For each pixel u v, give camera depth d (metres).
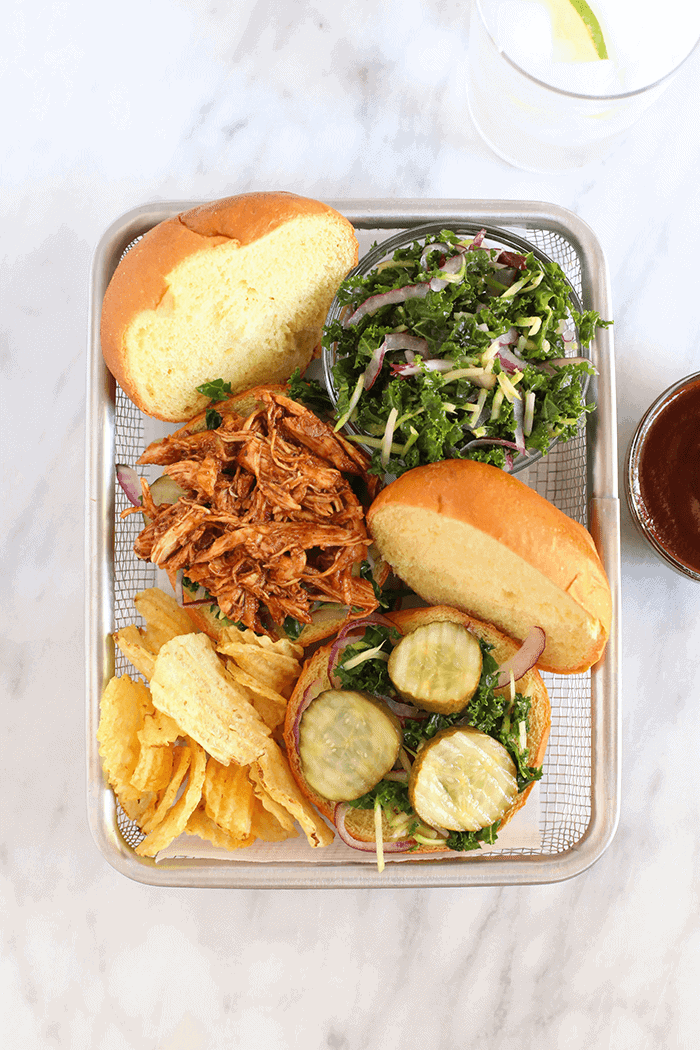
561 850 0.55
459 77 0.60
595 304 0.55
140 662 0.54
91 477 0.55
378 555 0.55
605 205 0.60
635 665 0.60
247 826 0.53
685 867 0.59
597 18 0.51
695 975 0.59
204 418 0.55
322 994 0.59
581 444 0.56
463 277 0.50
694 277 0.60
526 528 0.50
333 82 0.60
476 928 0.59
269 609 0.54
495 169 0.60
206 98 0.60
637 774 0.59
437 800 0.51
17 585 0.60
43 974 0.59
